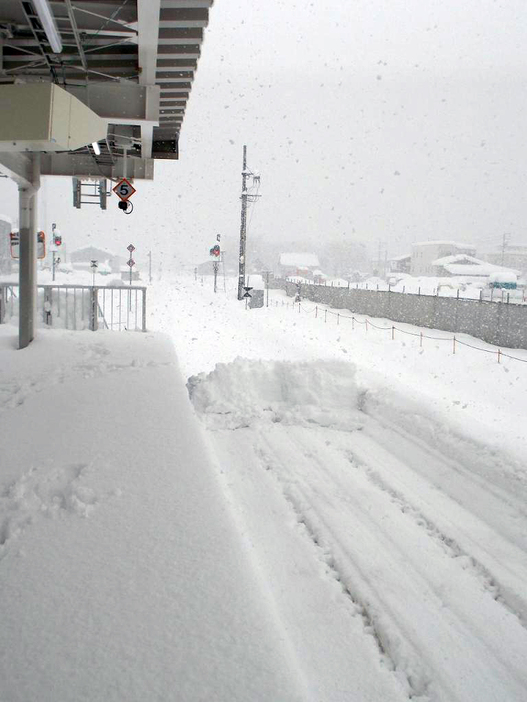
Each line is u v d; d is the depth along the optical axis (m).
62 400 4.50
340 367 6.59
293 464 4.54
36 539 2.22
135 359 6.52
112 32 5.84
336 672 2.14
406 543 3.22
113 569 1.99
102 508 2.50
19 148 5.21
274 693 1.41
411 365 13.61
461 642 2.38
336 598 2.65
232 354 13.23
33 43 6.12
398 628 2.43
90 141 5.91
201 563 2.04
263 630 1.67
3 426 3.76
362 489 4.03
